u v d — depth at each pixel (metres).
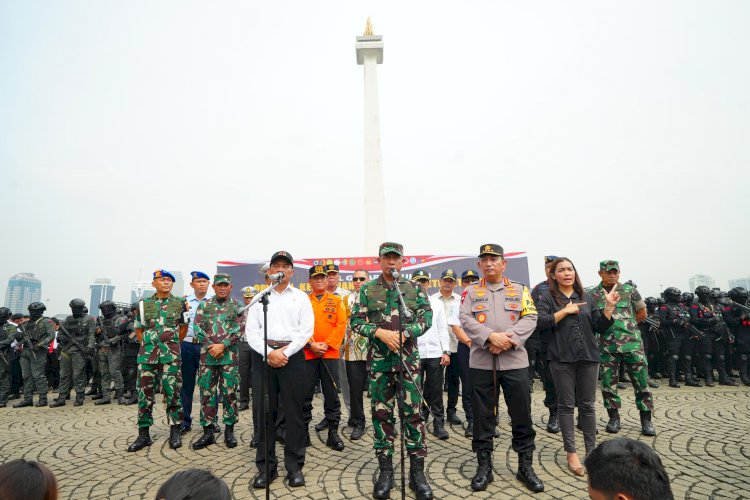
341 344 5.81
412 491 3.63
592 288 5.88
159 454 4.87
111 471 4.36
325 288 6.02
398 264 3.98
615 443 1.39
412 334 3.68
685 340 9.09
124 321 8.90
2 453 5.13
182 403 5.91
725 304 9.62
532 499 3.40
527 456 3.71
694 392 8.13
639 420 5.81
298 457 3.90
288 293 4.30
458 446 4.91
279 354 3.91
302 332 4.06
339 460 4.54
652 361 9.98
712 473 3.79
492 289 4.09
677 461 4.12
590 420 4.10
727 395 7.71
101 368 8.77
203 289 6.49
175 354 5.30
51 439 5.78
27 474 1.23
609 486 1.30
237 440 5.43
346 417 6.80
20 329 9.39
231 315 5.35
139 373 5.21
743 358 9.20
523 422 3.74
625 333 5.30
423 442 3.64
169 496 1.18
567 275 4.28
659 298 10.33
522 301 4.01
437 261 11.37
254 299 3.67
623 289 5.62
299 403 4.00
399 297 3.47
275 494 3.65
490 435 3.76
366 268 11.50
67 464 4.63
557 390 4.16
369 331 3.75
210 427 5.15
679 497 3.33
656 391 8.32
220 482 1.25
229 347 5.23
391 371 3.76
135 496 3.70
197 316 5.39
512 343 3.71
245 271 11.16
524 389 3.74
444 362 5.64
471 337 3.89
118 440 5.57
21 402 8.80
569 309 4.08
